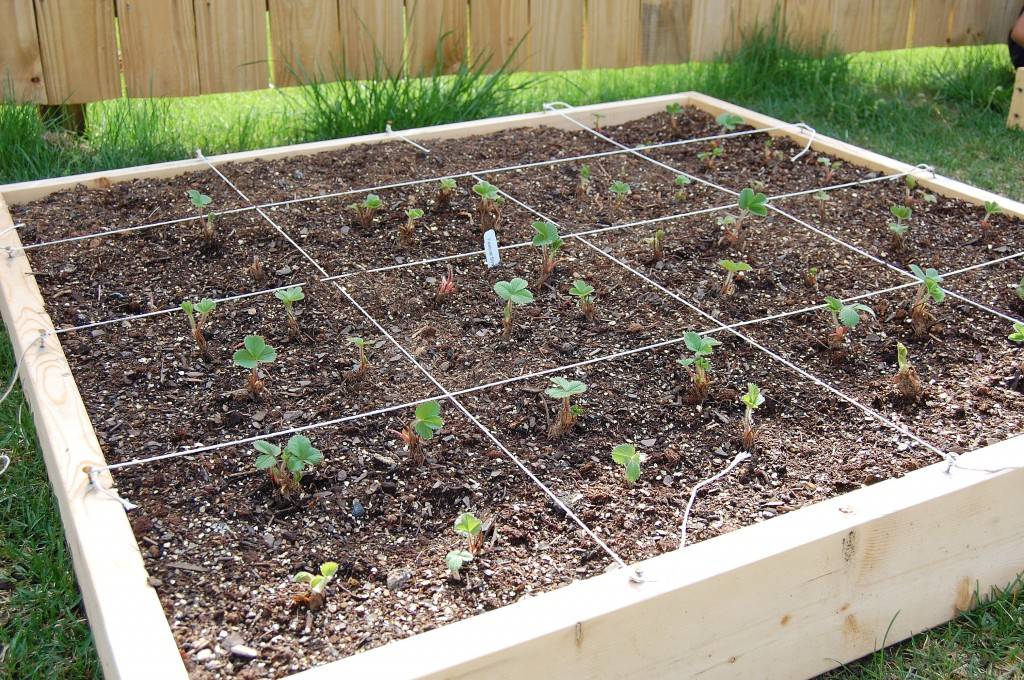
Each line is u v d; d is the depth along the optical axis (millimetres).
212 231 3162
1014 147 4750
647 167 3947
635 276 3031
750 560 1782
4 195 3465
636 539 1983
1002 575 2154
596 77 5559
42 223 3283
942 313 2873
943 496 1972
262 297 2875
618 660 1718
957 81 5477
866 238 3348
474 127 4254
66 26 4133
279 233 3236
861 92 5281
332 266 3055
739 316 2844
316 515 2055
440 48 4738
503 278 3014
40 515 2309
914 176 3783
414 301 2879
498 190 3637
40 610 2047
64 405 2275
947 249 3285
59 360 2455
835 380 2551
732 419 2389
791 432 2340
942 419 2385
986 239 3344
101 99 4293
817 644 1943
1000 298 2961
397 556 1951
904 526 1946
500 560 1929
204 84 4398
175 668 1557
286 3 4383
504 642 1601
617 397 2453
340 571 1906
